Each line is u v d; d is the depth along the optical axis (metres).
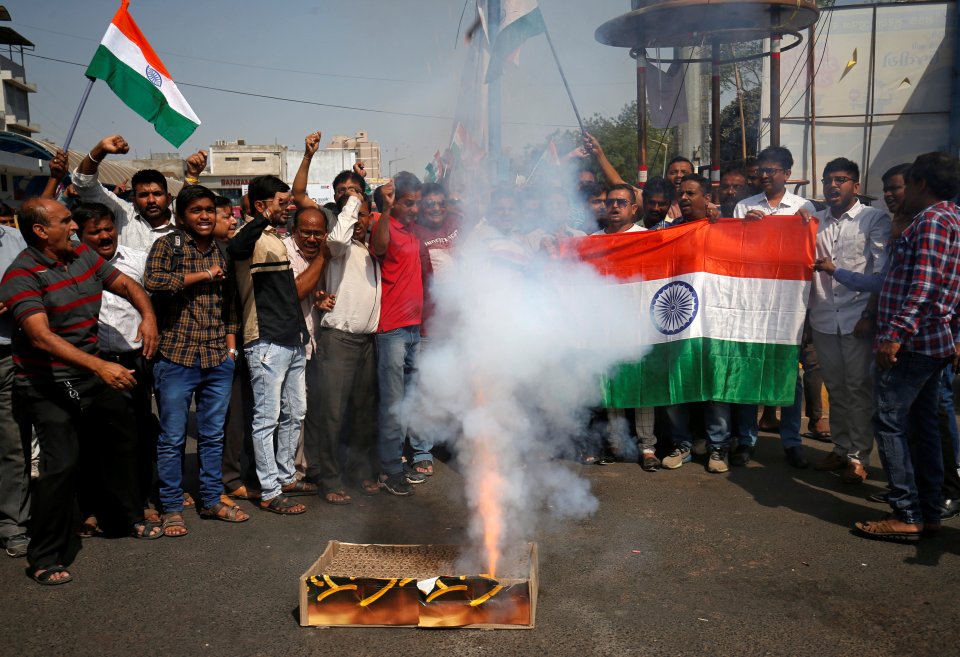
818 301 4.82
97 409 3.67
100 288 3.64
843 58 10.69
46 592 3.31
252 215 4.15
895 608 3.09
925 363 3.66
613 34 7.16
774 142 7.78
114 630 2.97
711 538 3.86
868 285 4.32
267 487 4.29
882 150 10.74
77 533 4.01
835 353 4.78
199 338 3.98
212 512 4.22
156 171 4.53
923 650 2.77
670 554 3.67
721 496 4.52
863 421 4.64
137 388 4.12
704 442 5.42
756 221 4.98
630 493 4.60
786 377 4.96
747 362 4.99
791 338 4.93
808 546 3.74
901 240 3.76
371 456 4.79
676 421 5.18
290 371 4.34
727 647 2.80
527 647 2.82
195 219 3.96
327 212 4.72
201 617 3.08
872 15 10.57
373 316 4.48
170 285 3.83
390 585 2.94
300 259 4.56
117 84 4.82
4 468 3.74
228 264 4.14
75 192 4.41
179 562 3.63
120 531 4.00
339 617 2.97
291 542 3.88
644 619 3.02
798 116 10.82
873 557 3.60
